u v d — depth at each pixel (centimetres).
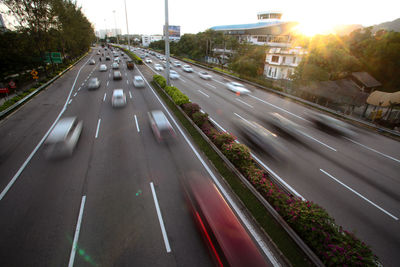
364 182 1078
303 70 2845
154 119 1510
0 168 1034
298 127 1752
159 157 1180
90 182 959
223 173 1045
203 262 641
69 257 637
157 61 5938
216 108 2097
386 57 3341
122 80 3200
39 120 1634
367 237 772
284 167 1159
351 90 2655
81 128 1477
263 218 797
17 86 2595
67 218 770
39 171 1021
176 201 873
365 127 1883
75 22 4712
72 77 3344
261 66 4634
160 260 641
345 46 3609
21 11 2709
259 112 2070
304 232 686
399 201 959
